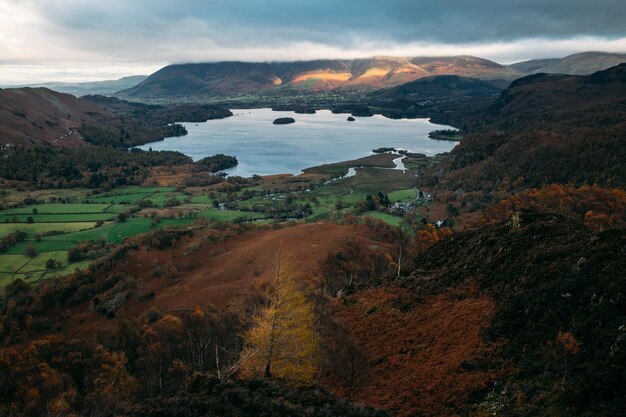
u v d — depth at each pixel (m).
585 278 37.69
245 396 30.52
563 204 110.31
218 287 93.12
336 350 42.81
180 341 62.72
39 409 50.81
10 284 108.44
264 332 37.47
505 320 40.16
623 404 26.44
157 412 29.39
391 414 31.27
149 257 112.38
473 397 33.81
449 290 51.69
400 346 44.34
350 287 65.81
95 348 64.81
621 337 30.28
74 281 103.38
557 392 29.86
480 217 119.56
